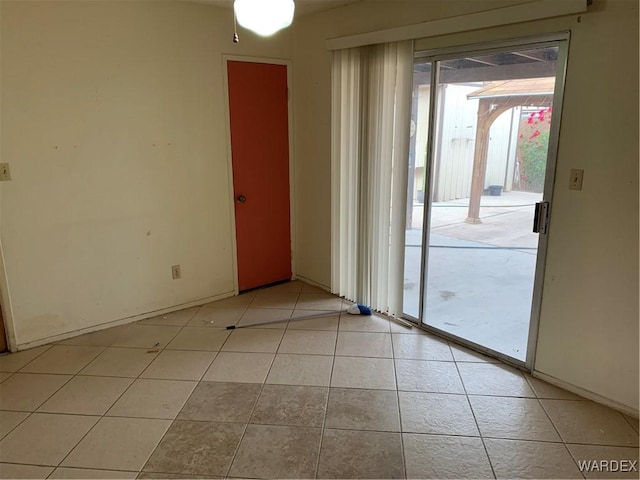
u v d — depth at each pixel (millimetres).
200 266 3771
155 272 3521
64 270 3090
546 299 2535
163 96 3301
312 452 2055
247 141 3826
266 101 3859
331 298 3926
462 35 2664
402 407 2373
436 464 1977
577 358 2453
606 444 2094
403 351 2973
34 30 2701
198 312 3654
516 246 4883
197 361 2873
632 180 2111
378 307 3564
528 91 2750
